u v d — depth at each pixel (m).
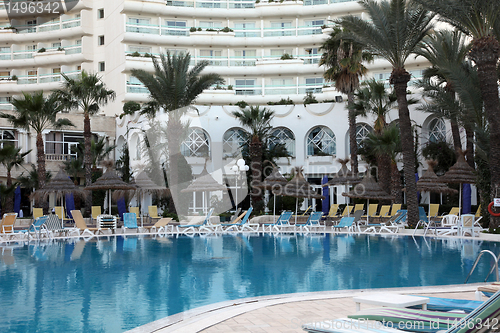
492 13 15.68
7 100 43.53
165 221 18.70
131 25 39.94
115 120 36.59
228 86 39.84
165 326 4.96
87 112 27.73
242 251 12.62
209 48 42.34
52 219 16.64
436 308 4.12
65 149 35.56
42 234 17.45
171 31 41.09
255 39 41.69
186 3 42.19
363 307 5.59
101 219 18.20
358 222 20.80
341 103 31.81
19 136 33.88
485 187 18.00
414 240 15.30
